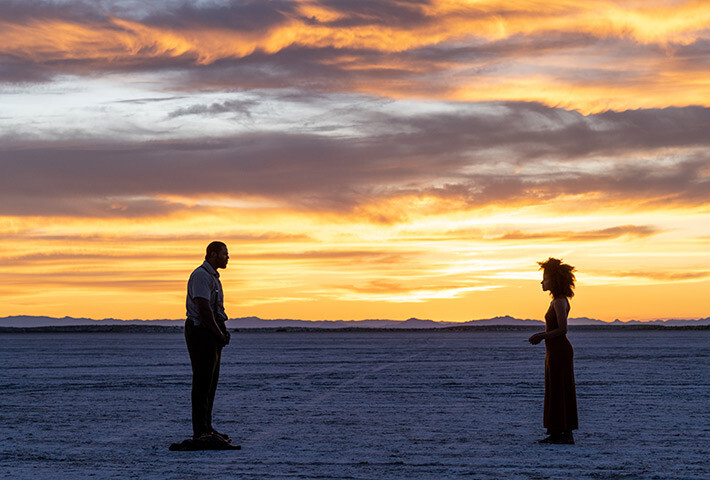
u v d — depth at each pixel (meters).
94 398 16.16
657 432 10.59
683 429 10.88
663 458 8.54
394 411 13.30
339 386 18.86
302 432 10.76
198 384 9.52
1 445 9.75
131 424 11.86
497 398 15.51
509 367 26.62
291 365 29.41
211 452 9.11
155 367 28.41
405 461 8.41
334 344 67.12
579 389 17.25
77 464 8.35
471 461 8.40
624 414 12.65
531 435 10.38
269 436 10.39
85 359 35.91
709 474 7.62
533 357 34.88
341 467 8.08
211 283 9.62
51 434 10.75
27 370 26.84
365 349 50.47
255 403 14.80
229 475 7.68
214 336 9.57
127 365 29.97
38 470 8.01
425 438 10.12
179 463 8.38
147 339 100.94
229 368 27.45
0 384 20.23
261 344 68.56
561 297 10.02
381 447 9.38
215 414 12.99
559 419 9.62
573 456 8.70
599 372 23.16
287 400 15.37
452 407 13.89
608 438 10.06
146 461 8.52
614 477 7.49
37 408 14.19
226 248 9.88
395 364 29.47
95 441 10.09
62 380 21.67
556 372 9.74
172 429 11.27
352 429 11.04
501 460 8.46
